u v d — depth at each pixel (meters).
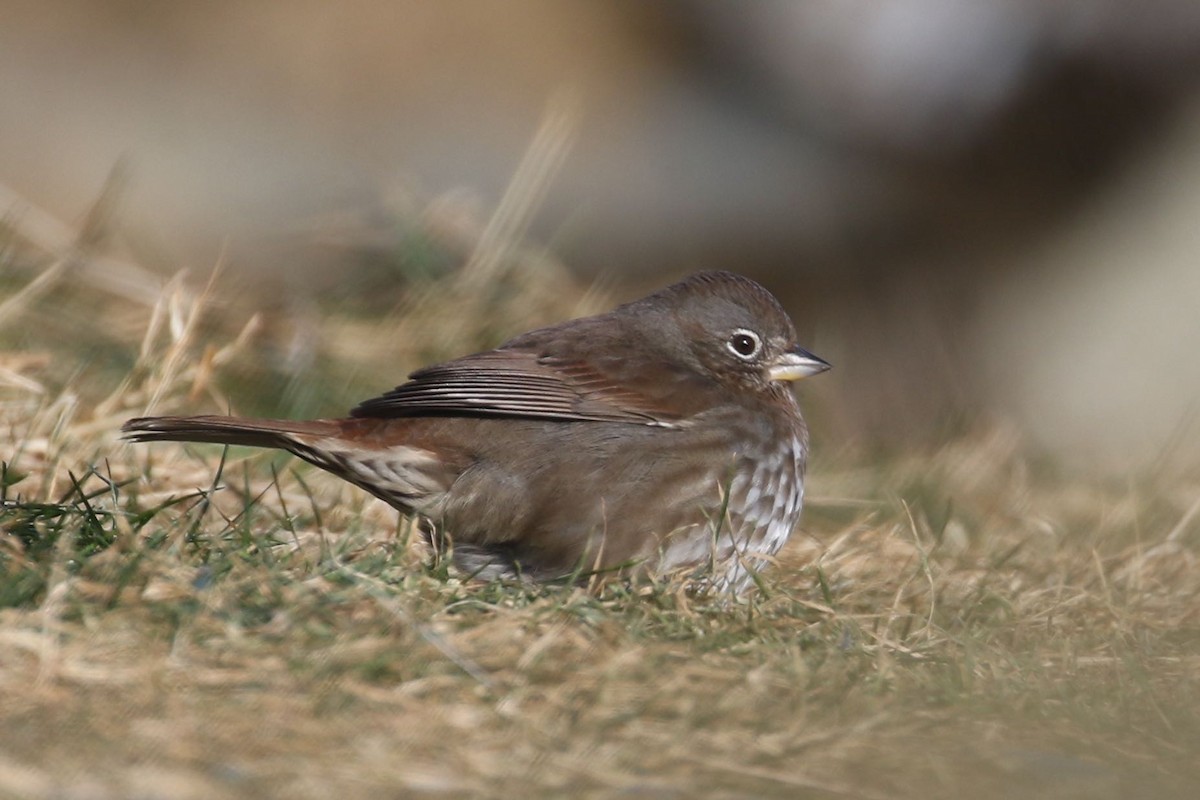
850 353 20.61
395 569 8.23
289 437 9.17
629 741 6.60
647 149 23.02
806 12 24.30
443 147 22.20
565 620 7.81
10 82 21.50
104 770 5.90
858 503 12.34
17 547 7.81
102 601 7.27
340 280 15.25
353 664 6.91
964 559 10.68
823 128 23.84
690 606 8.38
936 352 21.00
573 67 24.02
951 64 23.56
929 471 13.73
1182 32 22.67
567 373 9.48
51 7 22.89
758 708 7.05
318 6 23.88
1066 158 22.83
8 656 6.82
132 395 10.80
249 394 13.12
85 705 6.45
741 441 9.57
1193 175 21.08
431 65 23.50
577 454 9.27
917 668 7.86
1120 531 12.12
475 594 8.13
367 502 10.34
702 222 22.58
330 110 22.52
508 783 6.11
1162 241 20.58
